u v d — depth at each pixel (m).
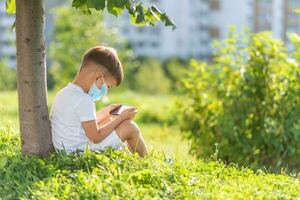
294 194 4.84
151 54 53.12
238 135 8.46
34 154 5.34
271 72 8.57
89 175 4.73
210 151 8.53
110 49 5.45
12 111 15.80
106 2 5.01
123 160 5.16
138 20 4.87
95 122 5.31
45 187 4.54
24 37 5.23
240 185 4.98
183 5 54.25
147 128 14.91
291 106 8.35
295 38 8.58
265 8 52.25
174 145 9.79
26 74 5.28
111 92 25.23
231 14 54.50
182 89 9.40
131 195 4.48
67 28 23.59
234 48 8.91
